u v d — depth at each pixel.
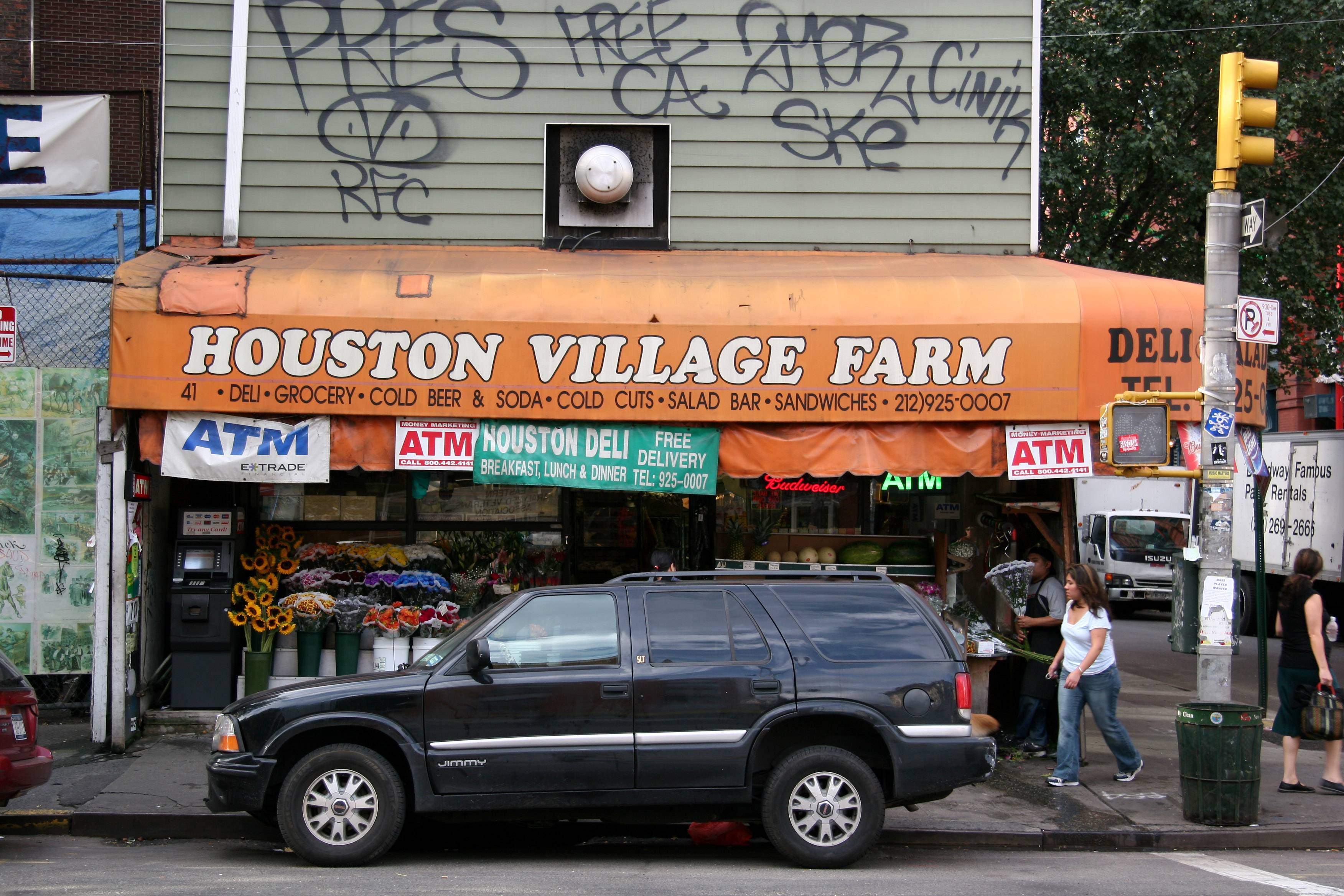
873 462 9.48
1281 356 18.80
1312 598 8.76
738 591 7.05
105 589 9.36
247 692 10.12
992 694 10.99
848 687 6.77
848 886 6.28
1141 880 6.56
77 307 12.55
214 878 6.32
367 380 9.26
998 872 6.76
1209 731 7.83
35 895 5.83
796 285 9.59
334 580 10.57
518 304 9.39
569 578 11.22
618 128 10.96
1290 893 6.23
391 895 5.90
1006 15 11.08
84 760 9.11
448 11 10.87
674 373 9.41
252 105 10.73
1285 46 16.53
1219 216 8.38
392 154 10.82
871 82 11.03
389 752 6.83
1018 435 9.48
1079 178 16.52
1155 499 23.88
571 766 6.65
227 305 9.15
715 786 6.68
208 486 10.81
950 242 11.02
